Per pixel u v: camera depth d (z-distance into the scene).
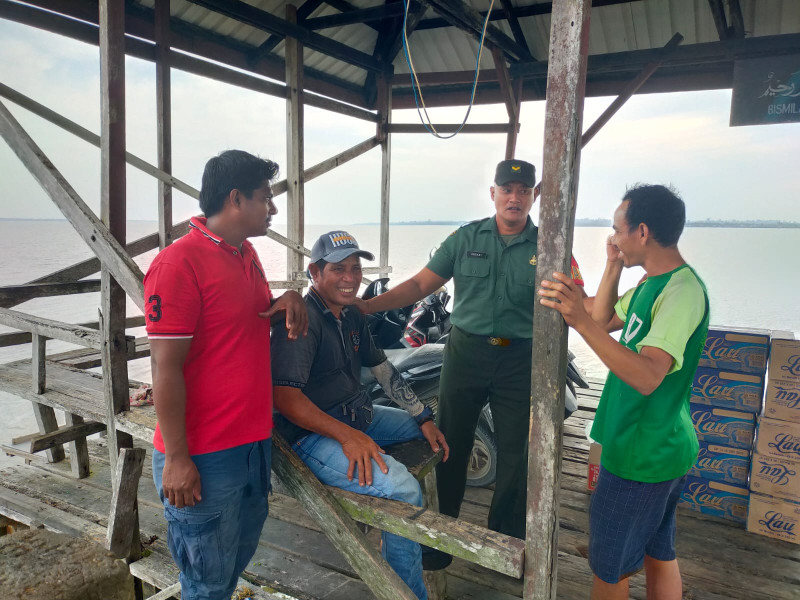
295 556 2.74
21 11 3.54
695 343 1.68
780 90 4.80
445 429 2.65
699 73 5.52
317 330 1.90
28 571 1.05
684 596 2.41
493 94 6.42
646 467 1.71
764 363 2.94
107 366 2.33
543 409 1.36
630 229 1.75
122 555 2.55
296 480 1.82
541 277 1.32
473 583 2.54
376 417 2.22
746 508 3.04
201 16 4.72
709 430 3.10
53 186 2.27
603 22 5.48
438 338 4.15
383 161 6.70
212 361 1.60
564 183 1.25
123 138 2.26
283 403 1.81
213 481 1.63
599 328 1.36
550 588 1.43
